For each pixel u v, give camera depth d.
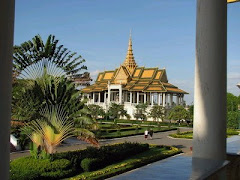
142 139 33.81
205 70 4.88
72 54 14.38
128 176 2.95
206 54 4.88
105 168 15.70
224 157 4.88
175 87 78.12
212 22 4.86
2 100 2.50
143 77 78.50
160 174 3.07
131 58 86.12
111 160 17.19
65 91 13.82
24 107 13.34
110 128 42.78
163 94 72.00
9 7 2.55
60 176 12.98
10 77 2.59
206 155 4.82
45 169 12.76
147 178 2.87
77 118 14.12
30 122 13.49
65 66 14.27
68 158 14.80
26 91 13.38
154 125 56.09
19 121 13.53
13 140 21.19
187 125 56.88
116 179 2.83
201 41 4.94
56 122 13.77
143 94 81.56
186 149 25.95
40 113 13.60
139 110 66.06
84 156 15.52
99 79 91.12
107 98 83.81
